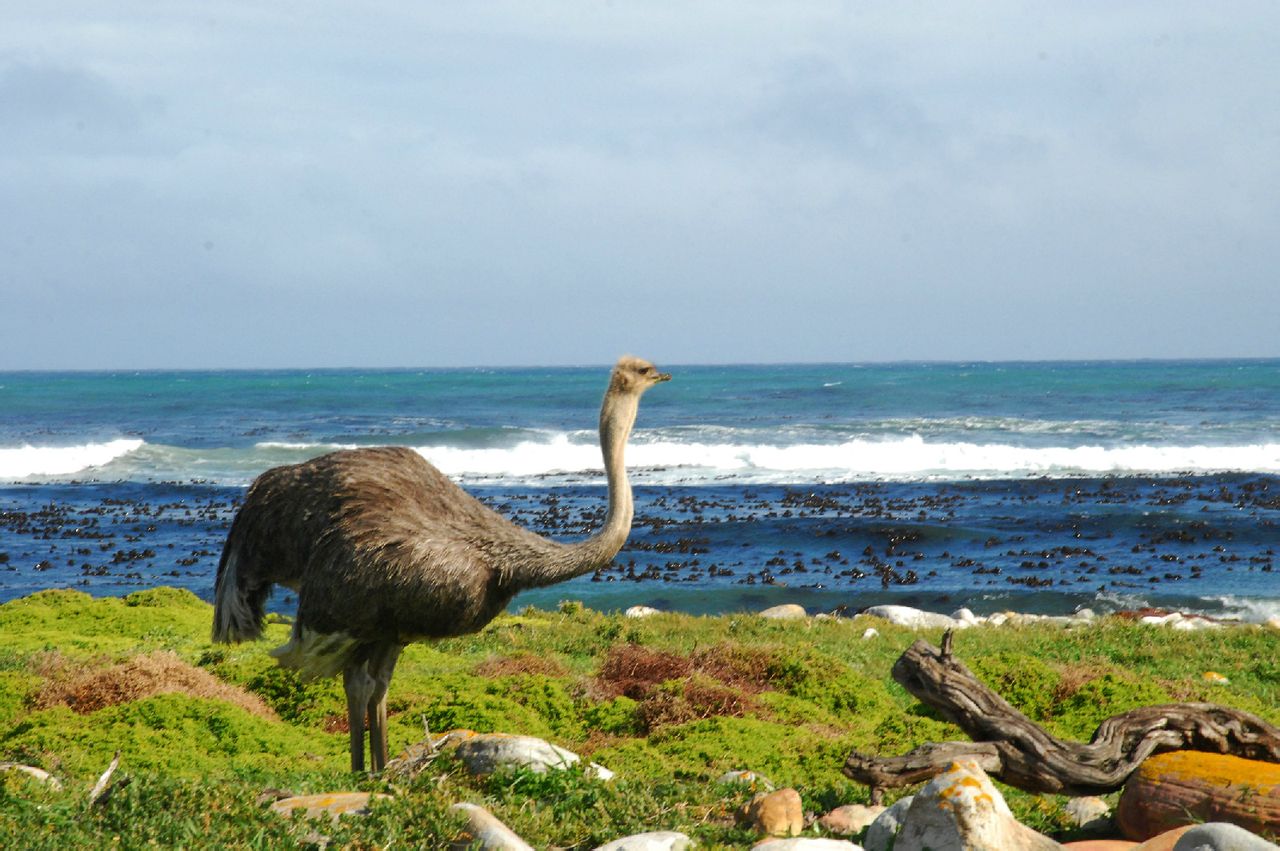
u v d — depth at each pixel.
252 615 10.19
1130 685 14.37
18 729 11.91
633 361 10.17
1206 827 6.68
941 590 28.66
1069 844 7.86
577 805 8.72
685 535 36.56
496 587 9.77
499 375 181.25
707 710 13.70
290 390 115.06
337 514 9.45
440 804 7.71
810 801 9.70
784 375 158.00
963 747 9.09
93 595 28.73
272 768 10.85
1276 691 16.19
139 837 7.13
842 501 43.88
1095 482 48.28
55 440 68.75
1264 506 41.47
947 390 107.94
